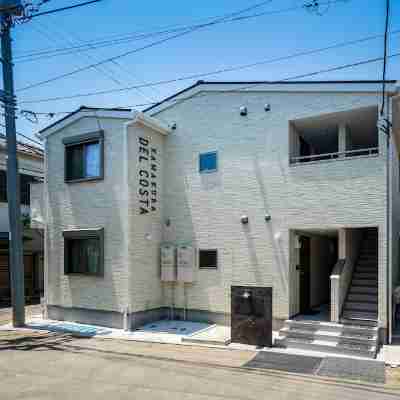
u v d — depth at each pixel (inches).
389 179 352.8
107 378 259.1
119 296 414.3
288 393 233.1
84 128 454.9
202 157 443.5
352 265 431.2
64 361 299.4
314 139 470.3
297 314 405.7
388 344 341.1
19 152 671.1
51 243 473.1
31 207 494.9
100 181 438.6
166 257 441.7
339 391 236.8
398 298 411.5
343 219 368.2
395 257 446.9
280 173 401.4
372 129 436.1
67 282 455.8
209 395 229.0
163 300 450.6
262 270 401.1
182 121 458.9
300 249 433.7
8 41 429.7
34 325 434.3
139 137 433.1
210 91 444.8
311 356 311.6
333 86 381.1
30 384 247.6
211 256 429.1
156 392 233.5
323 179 379.9
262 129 415.2
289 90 402.3
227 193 425.4
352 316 369.4
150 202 441.4
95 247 440.8
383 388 242.5
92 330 406.9
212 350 330.6
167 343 354.6
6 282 651.5
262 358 306.2
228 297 415.8
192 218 442.3
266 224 403.5
